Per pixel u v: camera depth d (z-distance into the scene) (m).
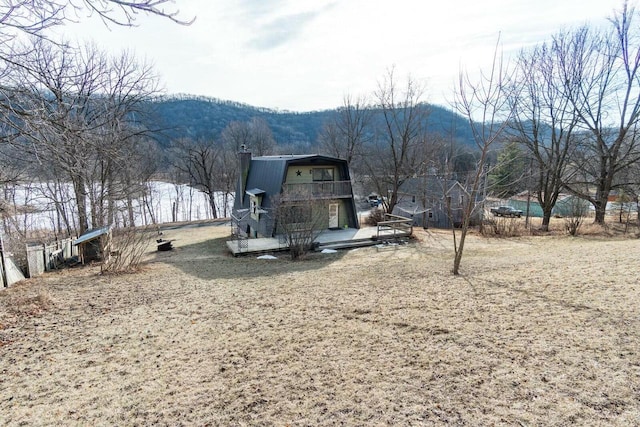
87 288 10.47
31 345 6.32
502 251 15.70
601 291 7.30
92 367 5.52
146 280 11.66
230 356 5.80
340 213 22.02
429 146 28.55
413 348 5.68
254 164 24.03
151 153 32.34
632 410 3.83
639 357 4.78
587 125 21.36
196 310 8.20
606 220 23.31
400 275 10.80
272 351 5.92
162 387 4.93
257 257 16.58
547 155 23.44
